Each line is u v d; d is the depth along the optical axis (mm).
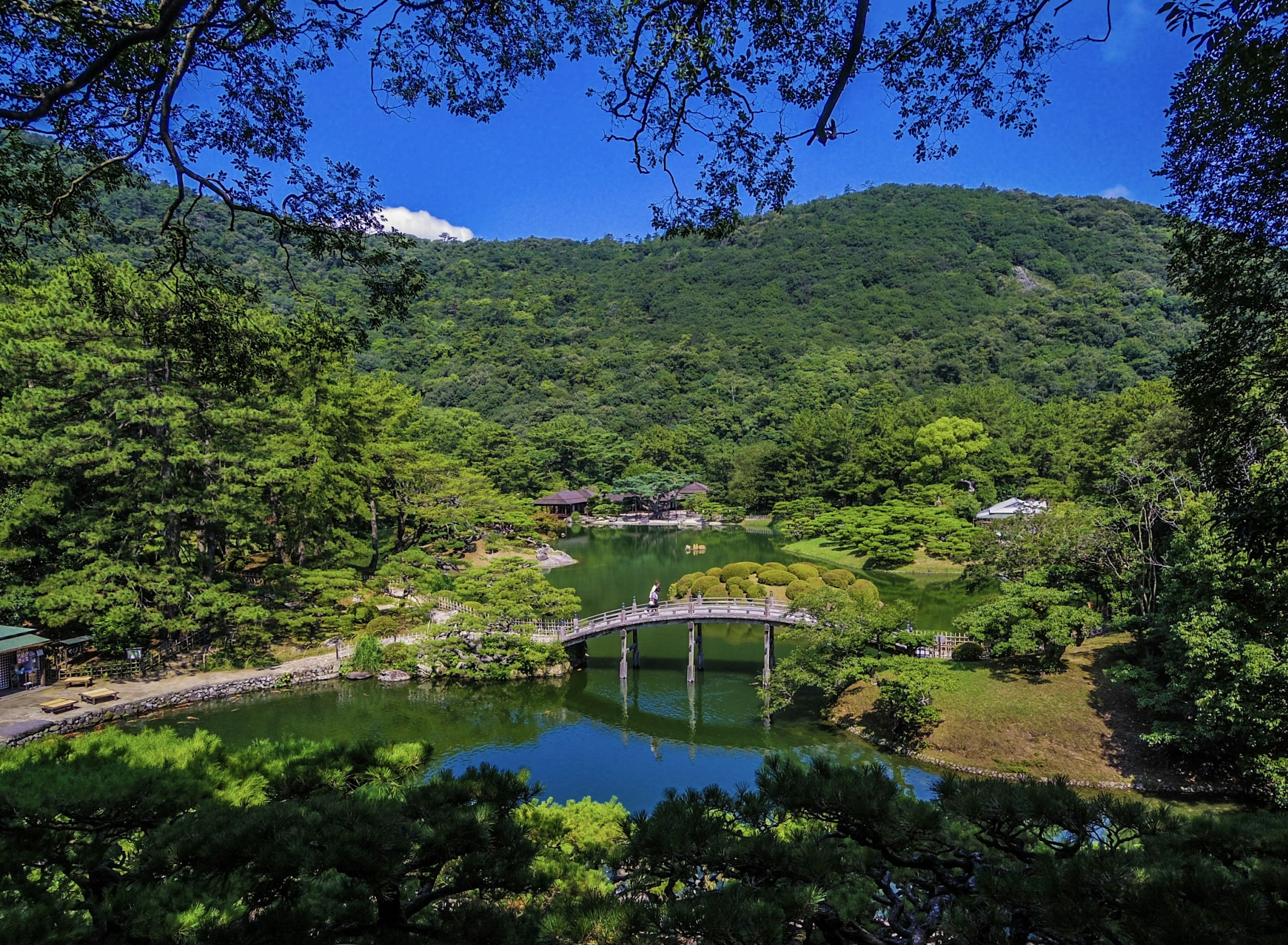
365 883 5949
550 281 175625
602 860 9016
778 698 26375
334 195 9242
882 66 8070
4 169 8250
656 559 61312
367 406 39000
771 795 6281
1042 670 25266
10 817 6730
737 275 167500
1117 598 26797
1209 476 19344
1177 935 4312
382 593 37500
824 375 109062
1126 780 20391
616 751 23672
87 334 26953
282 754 9094
